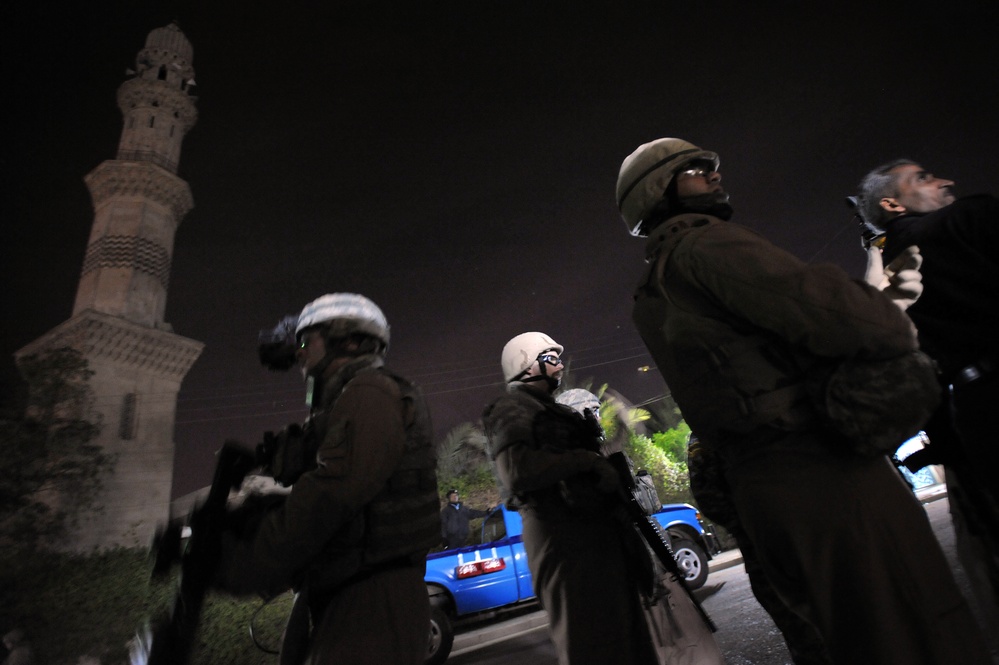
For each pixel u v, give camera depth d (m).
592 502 2.04
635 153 1.49
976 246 1.35
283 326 1.76
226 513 1.38
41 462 8.52
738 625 4.27
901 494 1.00
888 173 1.70
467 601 6.01
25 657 6.76
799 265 1.02
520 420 2.17
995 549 1.51
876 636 0.92
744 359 1.06
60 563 7.60
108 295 28.95
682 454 16.98
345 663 1.25
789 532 1.01
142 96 34.53
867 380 0.95
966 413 1.39
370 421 1.34
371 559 1.34
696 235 1.19
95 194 31.69
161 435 27.86
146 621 1.34
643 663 1.93
